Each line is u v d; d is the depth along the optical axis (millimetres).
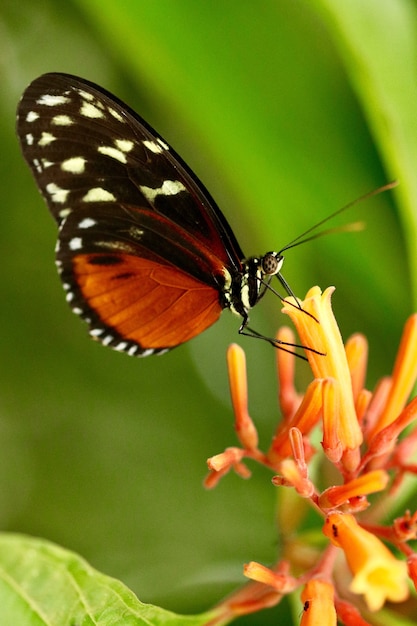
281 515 434
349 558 399
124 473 490
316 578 416
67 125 430
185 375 492
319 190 452
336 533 404
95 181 435
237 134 449
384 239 453
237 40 444
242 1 442
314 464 440
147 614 408
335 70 445
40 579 403
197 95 448
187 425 490
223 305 448
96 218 436
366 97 433
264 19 443
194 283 444
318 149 448
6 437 490
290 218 457
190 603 467
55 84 428
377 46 433
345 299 462
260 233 462
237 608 421
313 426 417
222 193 476
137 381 491
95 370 490
